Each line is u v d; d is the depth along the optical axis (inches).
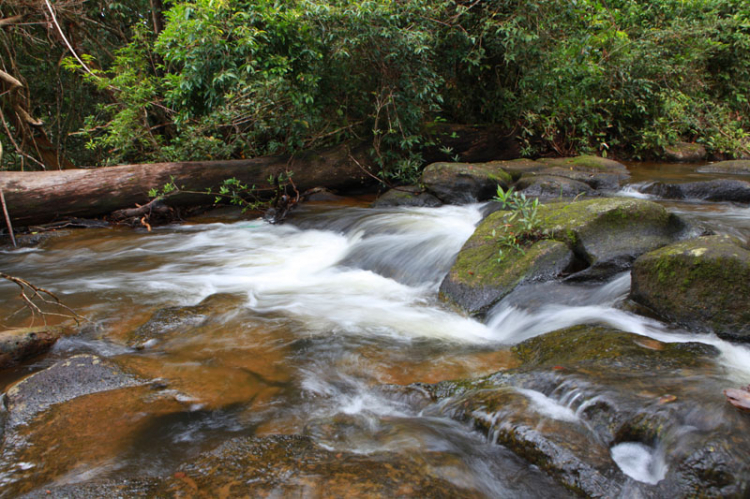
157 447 94.6
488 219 201.8
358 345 139.8
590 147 396.2
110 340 146.9
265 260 233.5
